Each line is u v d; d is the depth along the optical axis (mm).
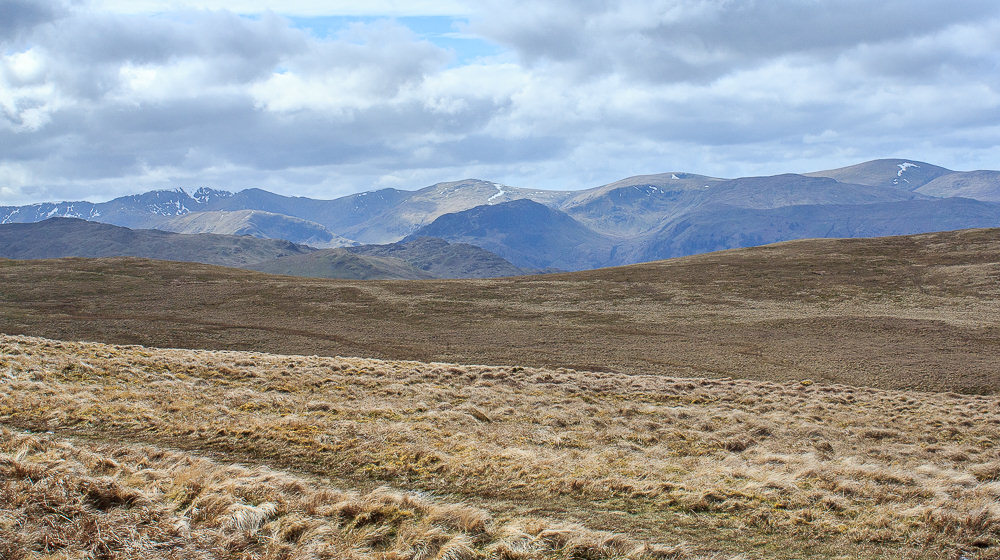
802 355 56719
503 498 14773
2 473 12508
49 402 21375
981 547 12445
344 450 17969
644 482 15930
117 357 32688
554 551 11461
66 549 10133
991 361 52562
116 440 18188
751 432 24578
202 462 15695
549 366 53000
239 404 23969
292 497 13484
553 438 21438
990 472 18922
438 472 16438
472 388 31953
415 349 60125
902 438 25297
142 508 11961
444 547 11211
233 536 11375
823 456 21078
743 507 14445
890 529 13305
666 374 50312
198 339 62875
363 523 12414
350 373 34219
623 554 11438
